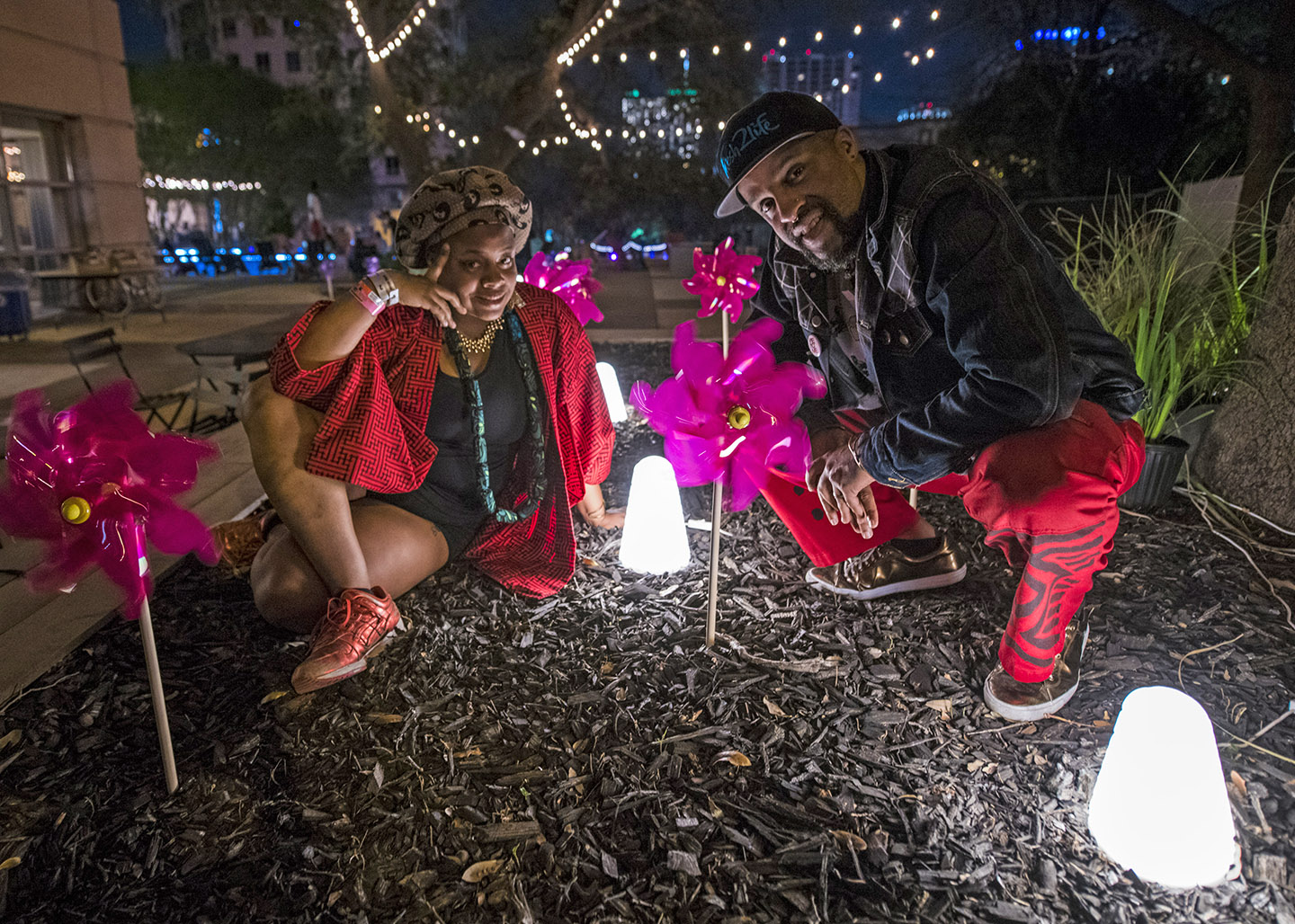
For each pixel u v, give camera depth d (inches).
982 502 75.7
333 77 675.4
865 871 65.1
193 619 102.3
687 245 649.6
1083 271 172.9
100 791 73.9
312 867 65.4
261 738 80.7
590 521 124.6
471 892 63.2
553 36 595.2
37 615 102.4
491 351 95.1
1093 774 74.4
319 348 80.6
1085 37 434.9
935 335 79.7
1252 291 148.6
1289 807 69.5
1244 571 108.9
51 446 66.4
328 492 86.8
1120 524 124.9
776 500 102.7
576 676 90.4
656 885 63.8
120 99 493.7
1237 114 368.5
